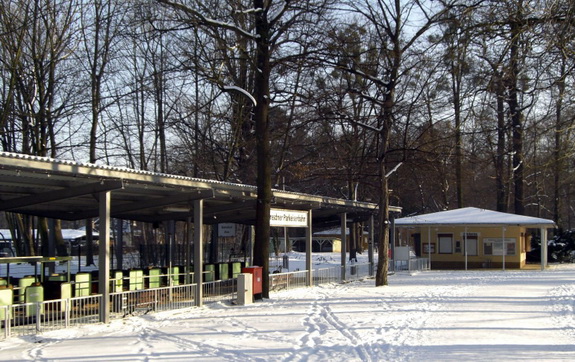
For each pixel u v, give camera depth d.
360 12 22.02
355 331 13.13
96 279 19.28
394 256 33.91
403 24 22.84
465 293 21.27
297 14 19.62
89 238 33.75
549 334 12.41
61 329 13.21
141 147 35.31
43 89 25.84
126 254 40.53
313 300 19.39
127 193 16.50
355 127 32.97
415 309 16.86
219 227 27.42
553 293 21.00
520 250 37.12
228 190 18.38
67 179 13.42
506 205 43.69
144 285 19.31
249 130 33.66
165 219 22.06
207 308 17.34
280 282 22.38
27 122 26.73
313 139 37.22
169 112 34.56
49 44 26.39
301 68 21.73
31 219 36.34
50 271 22.03
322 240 71.75
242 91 19.31
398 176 38.50
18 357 10.50
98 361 10.16
